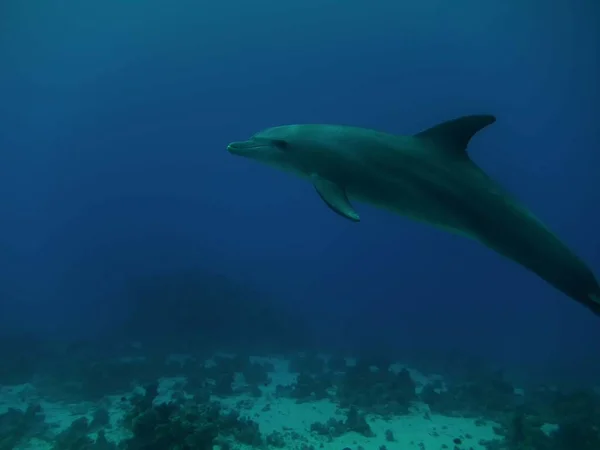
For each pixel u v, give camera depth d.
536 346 39.75
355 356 24.59
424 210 5.07
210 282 27.73
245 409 13.92
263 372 18.02
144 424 9.44
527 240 4.75
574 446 10.91
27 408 14.11
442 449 11.19
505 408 14.58
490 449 11.26
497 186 5.04
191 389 15.93
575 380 23.03
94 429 11.90
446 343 35.34
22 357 20.03
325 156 5.46
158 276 28.55
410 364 23.58
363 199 5.35
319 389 15.84
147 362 19.27
